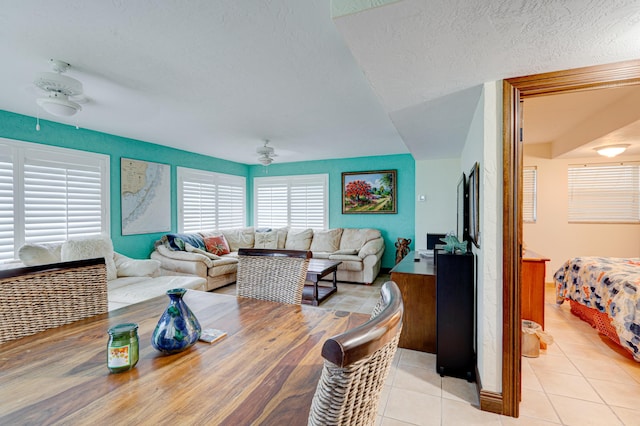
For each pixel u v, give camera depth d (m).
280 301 1.61
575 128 3.60
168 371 0.87
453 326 2.17
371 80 1.72
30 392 0.76
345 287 4.68
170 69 2.15
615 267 2.83
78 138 3.61
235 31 1.69
